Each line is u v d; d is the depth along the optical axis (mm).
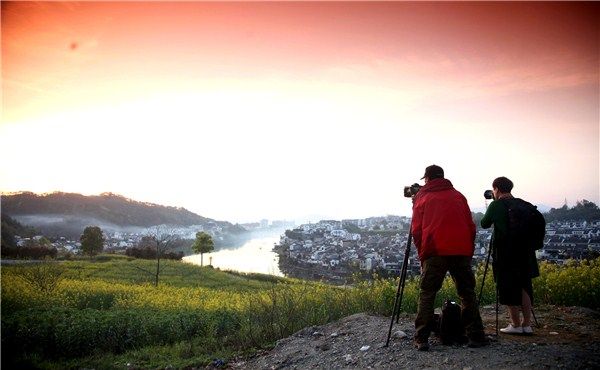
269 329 7324
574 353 4344
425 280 4840
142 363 6816
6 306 13398
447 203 4816
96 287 22234
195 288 29609
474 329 4742
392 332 5660
